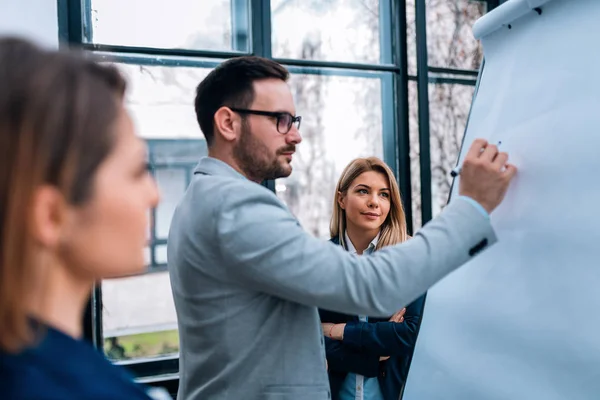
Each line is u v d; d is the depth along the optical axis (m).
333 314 1.63
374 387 1.55
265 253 0.80
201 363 0.93
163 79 2.49
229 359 0.90
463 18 3.12
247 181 0.89
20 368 0.34
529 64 0.94
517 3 0.96
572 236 0.78
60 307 0.39
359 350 1.54
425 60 2.98
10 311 0.34
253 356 0.89
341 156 2.87
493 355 0.91
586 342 0.74
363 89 2.93
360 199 1.71
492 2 3.19
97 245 0.38
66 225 0.37
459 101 3.12
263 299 0.89
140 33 2.46
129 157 0.40
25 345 0.35
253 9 2.64
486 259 0.96
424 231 0.79
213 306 0.89
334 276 0.77
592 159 0.76
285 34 2.75
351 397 1.55
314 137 2.82
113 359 2.39
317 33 2.82
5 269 0.34
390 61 2.99
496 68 1.05
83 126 0.36
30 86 0.34
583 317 0.75
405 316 1.57
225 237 0.83
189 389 0.97
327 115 2.84
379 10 2.96
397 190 1.76
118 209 0.39
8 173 0.33
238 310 0.88
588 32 0.82
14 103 0.34
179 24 2.52
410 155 3.00
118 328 2.40
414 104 3.00
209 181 0.91
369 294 0.76
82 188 0.36
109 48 2.40
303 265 0.79
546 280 0.82
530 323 0.84
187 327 0.95
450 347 1.02
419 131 2.99
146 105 2.46
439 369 1.04
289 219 0.85
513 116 0.95
